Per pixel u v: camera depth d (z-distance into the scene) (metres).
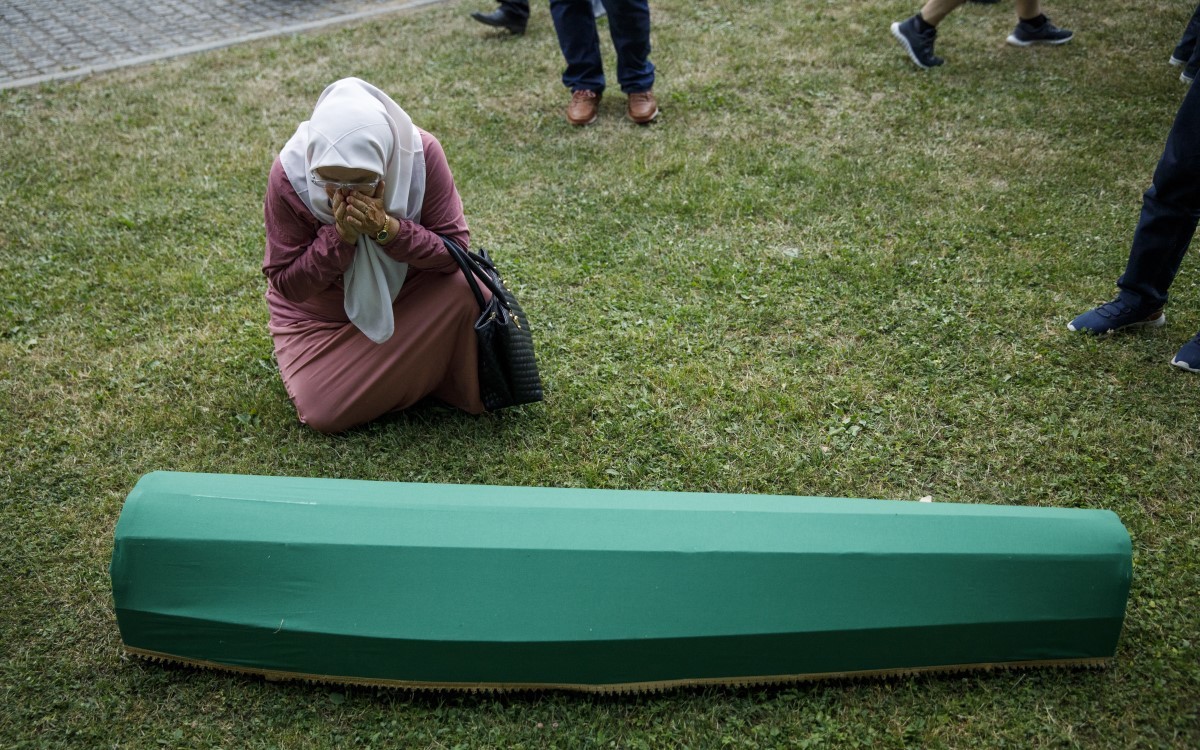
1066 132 5.26
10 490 2.99
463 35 7.09
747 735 2.24
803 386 3.42
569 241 4.45
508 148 5.39
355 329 3.12
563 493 2.44
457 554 2.23
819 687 2.34
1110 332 3.61
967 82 5.88
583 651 2.19
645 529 2.28
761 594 2.21
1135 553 2.70
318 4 8.06
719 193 4.79
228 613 2.24
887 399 3.35
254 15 7.86
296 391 3.18
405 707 2.31
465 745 2.22
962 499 2.92
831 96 5.80
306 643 2.23
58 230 4.64
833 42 6.54
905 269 4.10
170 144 5.53
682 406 3.33
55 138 5.62
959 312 3.82
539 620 2.18
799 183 4.87
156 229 4.64
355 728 2.26
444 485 2.47
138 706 2.32
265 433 3.24
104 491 3.00
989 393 3.37
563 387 3.45
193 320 3.92
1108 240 4.28
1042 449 3.11
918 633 2.23
